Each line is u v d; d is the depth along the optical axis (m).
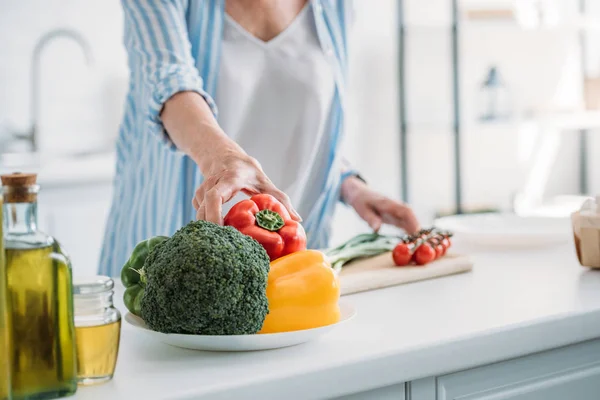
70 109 3.86
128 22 1.77
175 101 1.48
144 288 1.09
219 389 0.88
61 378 0.86
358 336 1.07
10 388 0.82
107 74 3.93
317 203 1.93
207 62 1.78
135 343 1.08
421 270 1.45
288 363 0.96
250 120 1.86
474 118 4.64
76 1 3.81
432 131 4.59
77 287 0.90
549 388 1.18
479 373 1.10
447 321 1.14
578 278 1.43
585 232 1.47
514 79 4.73
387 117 4.46
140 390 0.88
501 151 4.78
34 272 0.85
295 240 1.13
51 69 3.79
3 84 3.69
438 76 4.58
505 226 1.90
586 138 4.92
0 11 3.65
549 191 4.92
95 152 3.84
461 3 4.53
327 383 0.95
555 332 1.15
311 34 1.89
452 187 4.67
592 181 5.00
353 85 4.35
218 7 1.78
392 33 4.42
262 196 1.19
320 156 1.94
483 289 1.35
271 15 1.83
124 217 1.99
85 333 0.89
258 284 0.98
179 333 0.99
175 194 1.78
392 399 1.02
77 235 3.21
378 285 1.40
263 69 1.84
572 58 4.83
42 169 3.12
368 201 1.89
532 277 1.45
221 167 1.26
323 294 1.05
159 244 1.03
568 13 4.65
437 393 1.07
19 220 0.85
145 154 1.89
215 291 0.96
